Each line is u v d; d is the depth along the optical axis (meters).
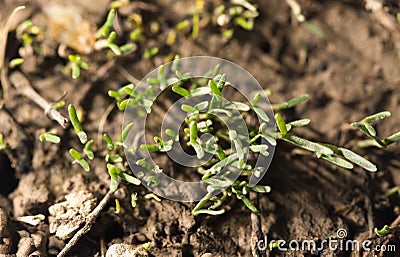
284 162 0.31
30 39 0.32
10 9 0.33
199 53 0.32
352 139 0.31
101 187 0.31
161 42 0.33
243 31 0.33
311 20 0.33
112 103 0.32
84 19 0.32
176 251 0.30
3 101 0.32
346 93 0.32
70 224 0.30
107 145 0.31
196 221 0.30
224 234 0.30
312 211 0.31
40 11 0.33
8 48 0.32
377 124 0.31
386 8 0.32
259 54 0.32
